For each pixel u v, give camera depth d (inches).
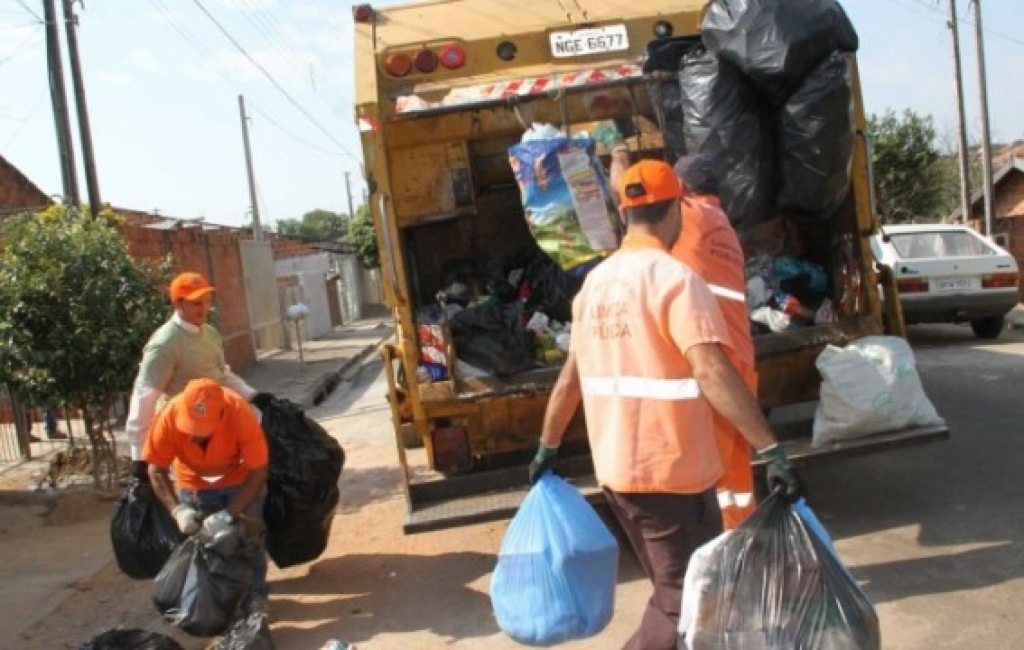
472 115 252.5
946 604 182.1
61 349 329.1
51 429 451.2
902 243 525.3
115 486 352.2
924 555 208.5
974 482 259.6
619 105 250.4
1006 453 286.0
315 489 222.7
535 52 260.7
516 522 140.0
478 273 268.5
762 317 234.1
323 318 1280.8
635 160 246.5
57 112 503.8
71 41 536.1
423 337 222.7
